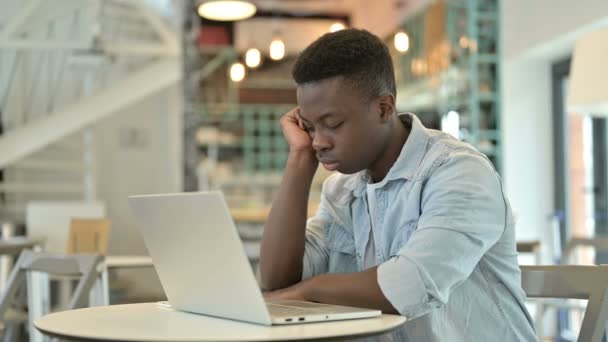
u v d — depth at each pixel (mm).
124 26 9102
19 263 2385
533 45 5863
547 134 6281
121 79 8703
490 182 1553
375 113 1541
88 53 8094
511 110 6266
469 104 6727
